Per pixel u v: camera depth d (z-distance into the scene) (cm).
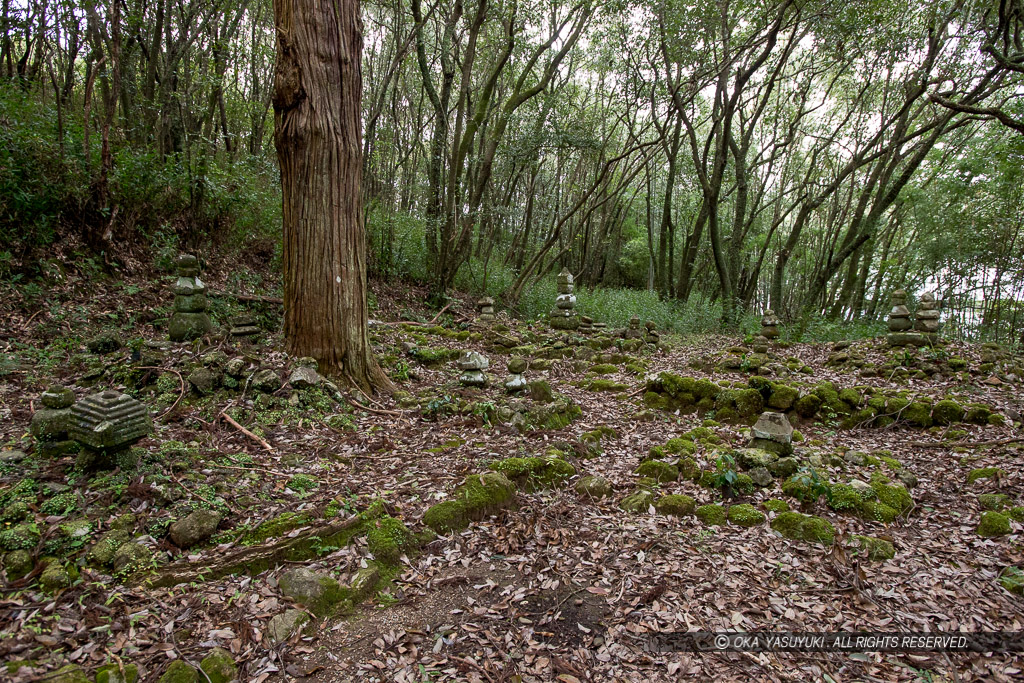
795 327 1298
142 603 264
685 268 1598
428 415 555
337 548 319
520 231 1767
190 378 491
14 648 231
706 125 2211
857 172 1766
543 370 855
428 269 1243
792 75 1465
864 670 257
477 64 1622
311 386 536
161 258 775
